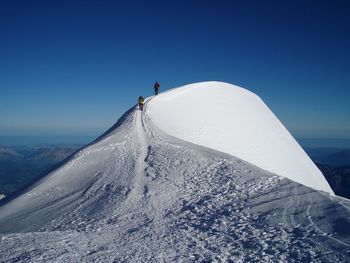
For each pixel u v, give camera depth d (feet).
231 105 163.02
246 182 61.62
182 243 40.27
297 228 40.50
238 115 154.71
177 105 145.48
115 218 55.57
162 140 96.58
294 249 35.47
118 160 86.84
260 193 55.88
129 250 38.99
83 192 73.77
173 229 46.24
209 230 44.01
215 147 119.24
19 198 78.69
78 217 60.64
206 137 123.44
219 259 34.73
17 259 37.60
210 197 57.52
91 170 84.84
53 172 90.17
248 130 144.25
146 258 35.99
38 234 48.42
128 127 109.09
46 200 74.74
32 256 38.19
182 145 91.04
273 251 35.63
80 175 83.61
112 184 73.61
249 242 38.52
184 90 164.14
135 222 52.19
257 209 48.93
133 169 78.84
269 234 39.99
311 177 134.92
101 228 51.16
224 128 136.36
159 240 42.14
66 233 48.91
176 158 81.00
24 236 47.26
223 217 47.93
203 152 83.25
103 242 43.01
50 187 80.64
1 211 74.43
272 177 63.00
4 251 40.65
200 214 51.06
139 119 116.37
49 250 40.16
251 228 42.55
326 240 36.42
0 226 65.51
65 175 85.25
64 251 39.58
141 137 100.22
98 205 64.28
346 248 34.27
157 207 57.52
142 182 70.03
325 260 32.60
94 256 37.42
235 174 66.90
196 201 56.90
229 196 56.44
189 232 44.24
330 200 48.24
